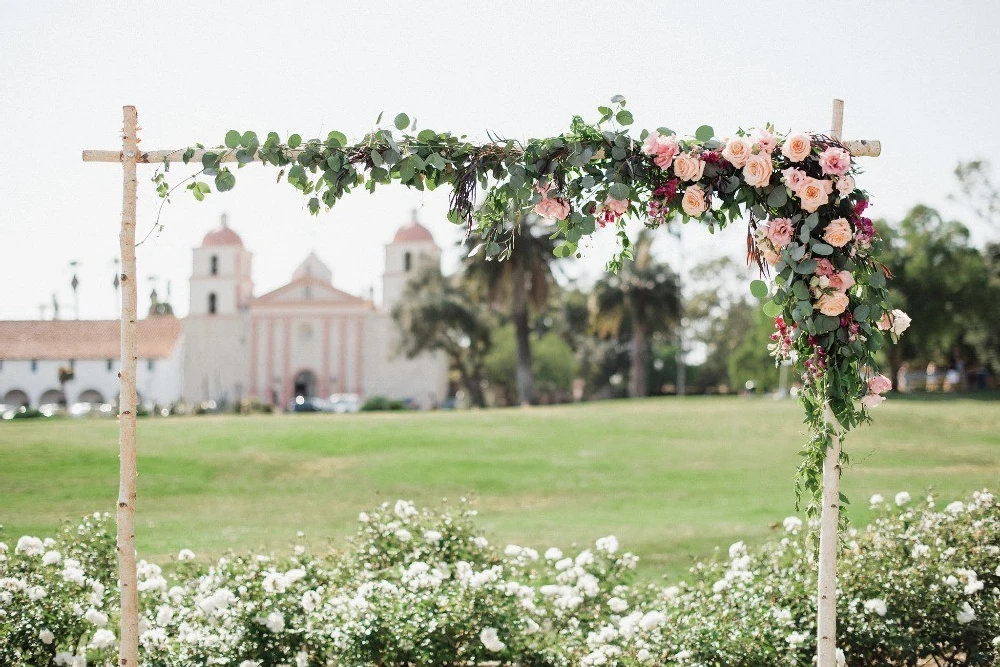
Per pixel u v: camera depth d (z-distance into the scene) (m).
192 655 4.75
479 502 14.95
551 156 4.34
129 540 4.50
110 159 4.53
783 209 4.38
